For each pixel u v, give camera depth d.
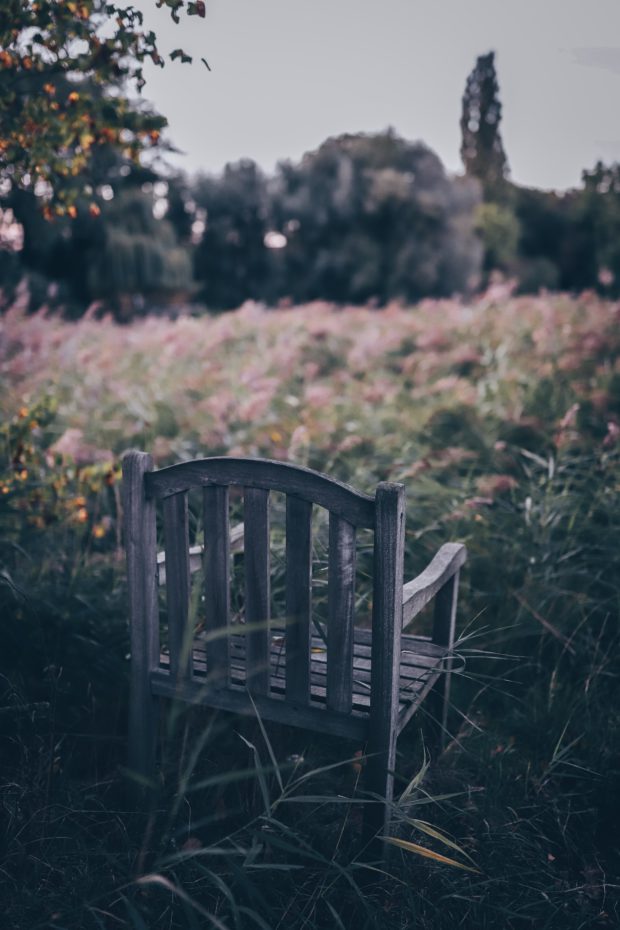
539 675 3.10
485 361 7.11
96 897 1.75
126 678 2.80
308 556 1.82
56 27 2.77
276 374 7.14
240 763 2.38
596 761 2.52
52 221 3.42
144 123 3.01
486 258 34.00
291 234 32.50
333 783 2.43
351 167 31.78
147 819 2.11
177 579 2.04
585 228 34.50
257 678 1.96
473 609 3.42
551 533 3.76
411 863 1.97
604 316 8.11
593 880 2.13
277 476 1.81
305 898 1.90
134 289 21.45
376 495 1.71
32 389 5.94
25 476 3.42
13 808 2.04
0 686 2.63
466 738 2.68
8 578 2.60
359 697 1.93
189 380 6.88
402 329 9.03
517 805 2.35
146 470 2.01
